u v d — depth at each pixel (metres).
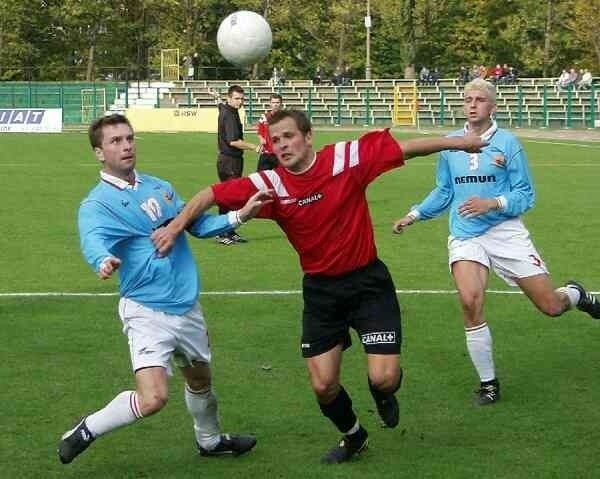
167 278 7.02
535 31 86.38
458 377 9.69
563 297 9.29
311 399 9.04
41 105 70.75
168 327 7.02
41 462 7.54
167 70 79.19
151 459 7.63
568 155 39.38
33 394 9.16
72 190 26.81
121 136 7.00
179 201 7.41
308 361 7.37
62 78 88.12
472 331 8.91
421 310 12.50
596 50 80.00
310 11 86.06
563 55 85.62
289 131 6.93
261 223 20.50
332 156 7.07
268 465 7.49
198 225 7.12
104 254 6.71
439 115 67.31
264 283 14.33
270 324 11.81
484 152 8.98
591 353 10.52
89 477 7.28
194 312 7.16
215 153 40.75
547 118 63.56
